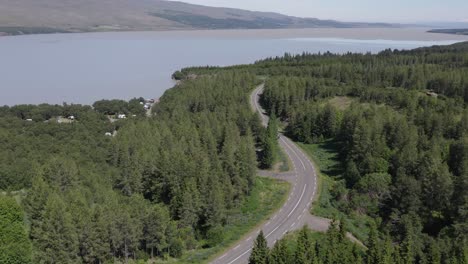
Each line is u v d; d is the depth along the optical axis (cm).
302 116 16400
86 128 16550
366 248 8719
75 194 9106
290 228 9575
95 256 7962
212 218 9444
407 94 17250
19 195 10631
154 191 10781
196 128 14450
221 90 19600
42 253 7569
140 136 13425
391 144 13162
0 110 19275
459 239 8650
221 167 10781
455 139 13650
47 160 11906
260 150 14862
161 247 8488
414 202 10062
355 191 11050
